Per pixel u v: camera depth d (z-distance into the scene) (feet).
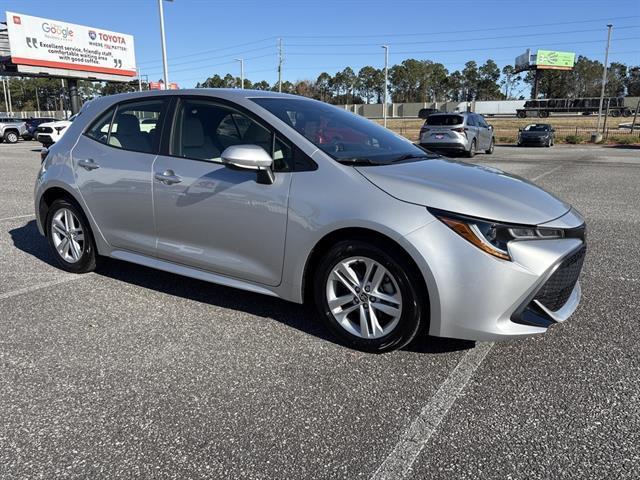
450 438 7.36
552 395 8.41
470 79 363.15
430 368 9.31
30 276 14.38
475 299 8.62
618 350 9.96
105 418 7.83
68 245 14.46
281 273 10.38
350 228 9.39
